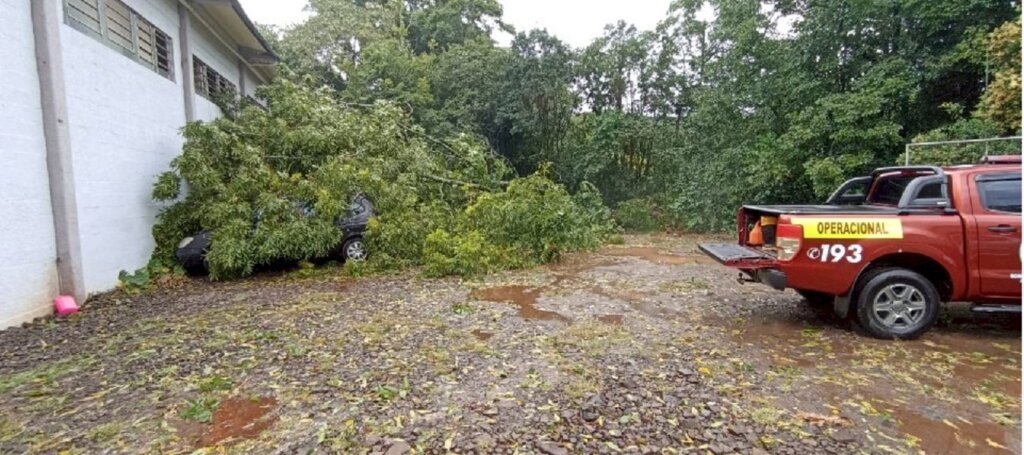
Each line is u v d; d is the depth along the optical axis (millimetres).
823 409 3094
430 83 19250
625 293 6477
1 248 4977
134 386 3535
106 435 2854
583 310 5617
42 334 4820
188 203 8164
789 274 4484
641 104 17766
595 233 11398
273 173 8453
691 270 8180
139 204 7559
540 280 7402
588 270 8266
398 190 8992
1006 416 3002
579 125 17703
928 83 10000
